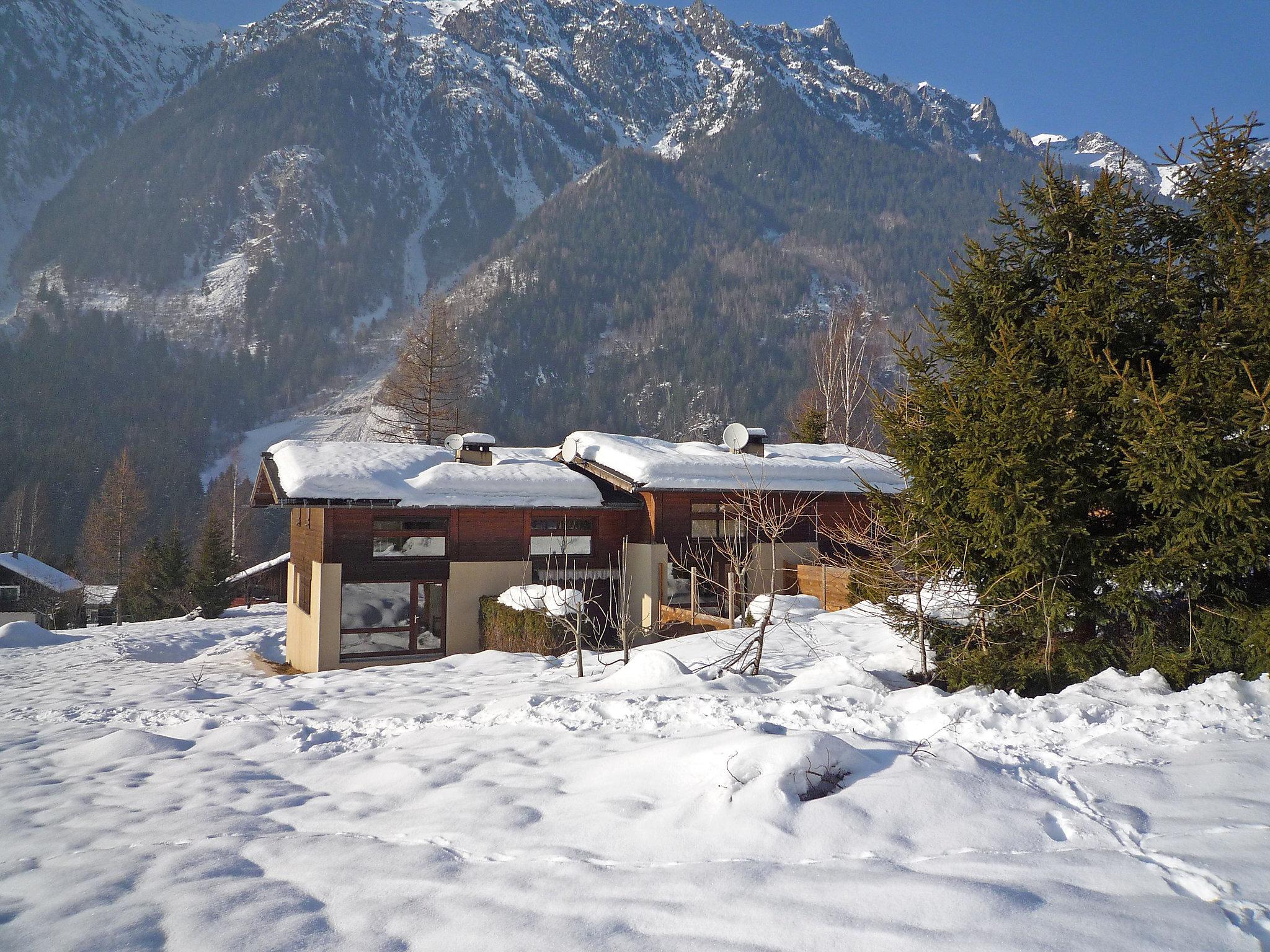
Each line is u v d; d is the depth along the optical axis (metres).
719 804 4.32
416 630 18.25
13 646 21.89
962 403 7.34
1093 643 7.27
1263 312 6.20
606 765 5.44
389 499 17.48
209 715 9.04
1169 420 6.13
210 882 4.02
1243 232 6.73
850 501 20.95
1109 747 5.03
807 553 20.31
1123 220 7.34
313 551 18.33
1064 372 7.36
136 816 5.42
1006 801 4.16
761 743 4.86
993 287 7.80
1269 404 5.87
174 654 21.83
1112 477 6.94
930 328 8.17
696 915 3.24
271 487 18.78
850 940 2.94
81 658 18.86
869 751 5.05
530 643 16.33
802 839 3.92
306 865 4.20
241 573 38.53
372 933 3.35
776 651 11.09
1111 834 3.77
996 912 3.04
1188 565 6.35
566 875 3.81
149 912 3.66
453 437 21.00
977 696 6.27
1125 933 2.85
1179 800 4.13
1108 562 7.00
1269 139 6.93
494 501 18.58
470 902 3.58
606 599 20.02
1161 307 6.99
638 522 20.08
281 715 8.75
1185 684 6.59
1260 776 4.35
